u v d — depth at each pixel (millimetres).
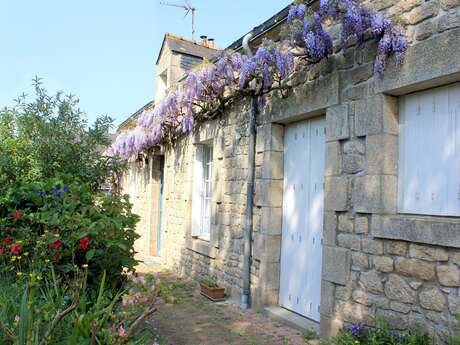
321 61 4457
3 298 2941
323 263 4234
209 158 7582
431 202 3408
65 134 5582
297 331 4539
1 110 5883
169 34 9422
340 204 4055
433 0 3264
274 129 5340
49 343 2473
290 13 4277
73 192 4008
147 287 2840
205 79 6227
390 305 3506
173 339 4207
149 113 8867
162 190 10234
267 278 5242
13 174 4926
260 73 5059
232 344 4121
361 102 3900
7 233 3871
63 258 3635
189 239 7543
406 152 3641
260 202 5453
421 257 3271
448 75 3125
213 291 5918
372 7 3752
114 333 2506
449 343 2957
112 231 3650
